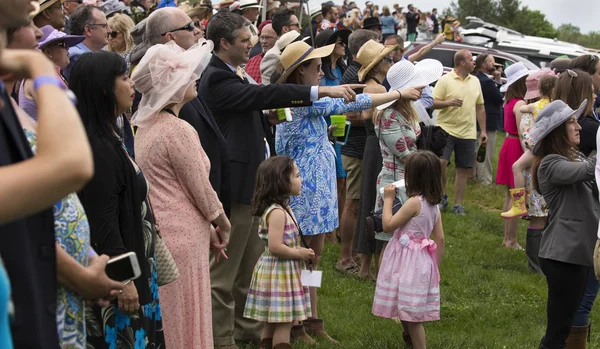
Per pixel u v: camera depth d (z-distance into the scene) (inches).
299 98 187.6
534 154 195.3
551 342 194.5
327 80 292.8
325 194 210.1
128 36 255.0
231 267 192.4
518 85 339.0
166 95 148.8
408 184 195.2
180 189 152.6
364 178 264.4
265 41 325.7
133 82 147.9
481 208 426.0
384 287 195.0
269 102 187.5
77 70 125.8
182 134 150.9
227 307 191.5
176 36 192.4
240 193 191.2
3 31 77.3
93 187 120.6
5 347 59.5
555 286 191.0
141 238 127.0
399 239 195.5
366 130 269.4
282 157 184.1
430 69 255.8
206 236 156.1
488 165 474.9
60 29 200.7
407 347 209.0
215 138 174.7
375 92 248.7
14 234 75.0
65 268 94.0
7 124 74.5
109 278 101.9
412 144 245.1
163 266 141.2
